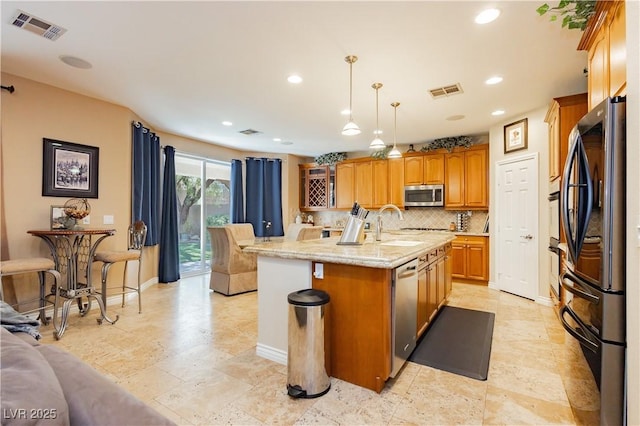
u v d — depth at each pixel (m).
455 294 4.53
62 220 3.25
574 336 1.76
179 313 3.66
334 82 3.29
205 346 2.75
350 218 2.97
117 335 2.98
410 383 2.18
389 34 2.41
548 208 3.95
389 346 2.10
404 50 2.64
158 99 3.80
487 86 3.37
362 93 3.59
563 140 3.25
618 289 1.48
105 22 2.27
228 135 5.57
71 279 3.29
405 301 2.33
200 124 4.87
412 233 4.71
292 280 2.44
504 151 4.62
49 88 3.40
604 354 1.50
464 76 3.13
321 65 2.91
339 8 2.10
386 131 5.23
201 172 6.18
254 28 2.34
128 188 4.11
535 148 4.13
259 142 6.10
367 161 6.51
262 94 3.63
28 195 3.26
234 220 6.55
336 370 2.23
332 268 2.25
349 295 2.18
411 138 5.71
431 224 6.12
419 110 4.15
